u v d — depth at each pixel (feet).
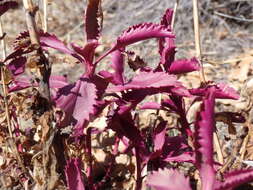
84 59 1.54
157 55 3.46
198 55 1.78
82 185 1.47
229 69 3.46
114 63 1.66
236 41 4.09
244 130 1.70
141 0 4.62
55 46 1.60
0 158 1.87
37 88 1.66
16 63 1.74
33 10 1.50
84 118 1.47
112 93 1.60
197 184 1.80
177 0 1.82
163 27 1.44
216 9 4.48
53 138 1.53
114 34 4.37
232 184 1.22
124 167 1.99
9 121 1.71
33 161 1.63
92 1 1.54
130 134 1.59
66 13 4.93
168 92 1.55
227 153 2.01
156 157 1.62
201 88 1.59
